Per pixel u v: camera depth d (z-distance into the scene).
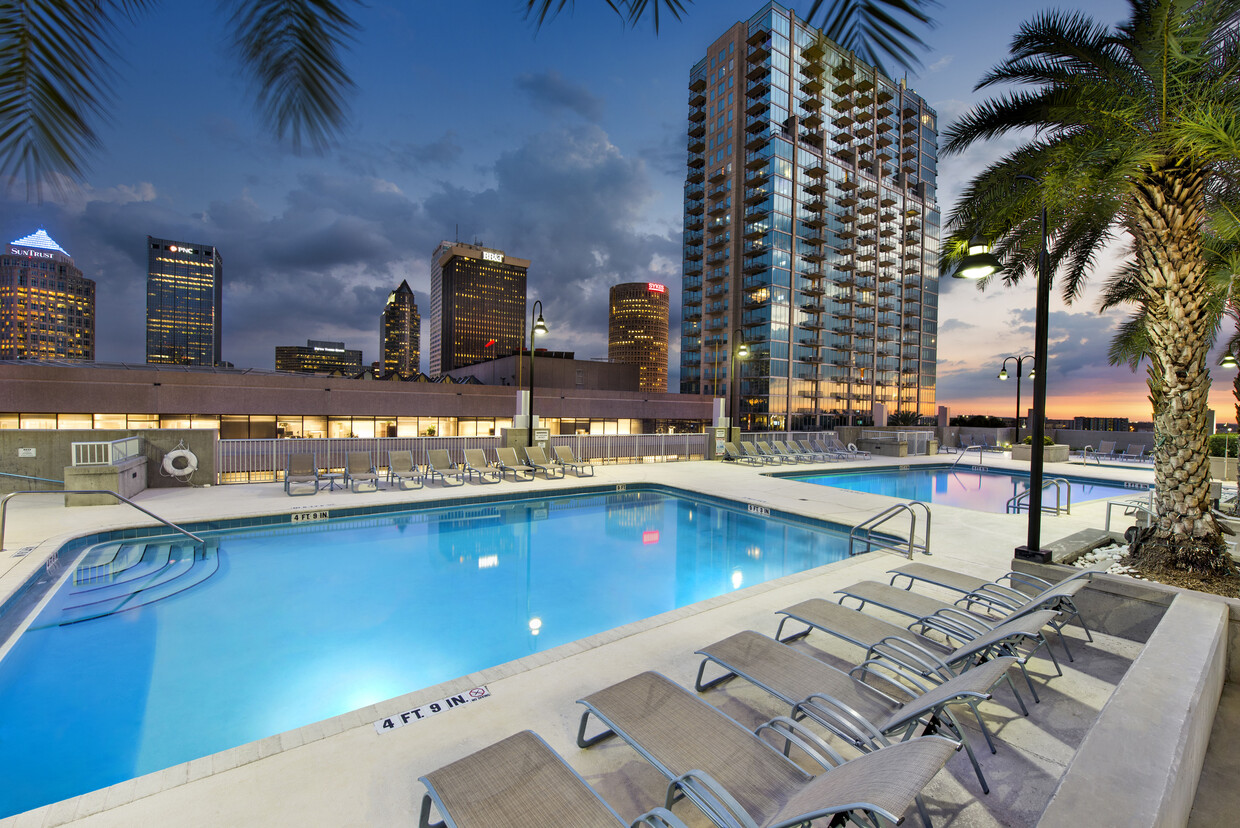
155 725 4.28
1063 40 5.86
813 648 4.86
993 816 2.98
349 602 6.64
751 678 3.51
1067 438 27.75
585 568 8.08
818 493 12.80
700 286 74.62
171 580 7.20
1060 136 6.46
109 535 8.31
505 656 5.46
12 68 0.64
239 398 25.88
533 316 16.00
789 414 65.38
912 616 4.61
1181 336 5.69
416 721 3.73
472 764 2.65
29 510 9.47
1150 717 2.47
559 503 12.47
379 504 10.70
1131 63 5.77
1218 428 19.56
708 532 10.17
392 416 29.61
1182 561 5.68
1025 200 6.55
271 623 6.04
